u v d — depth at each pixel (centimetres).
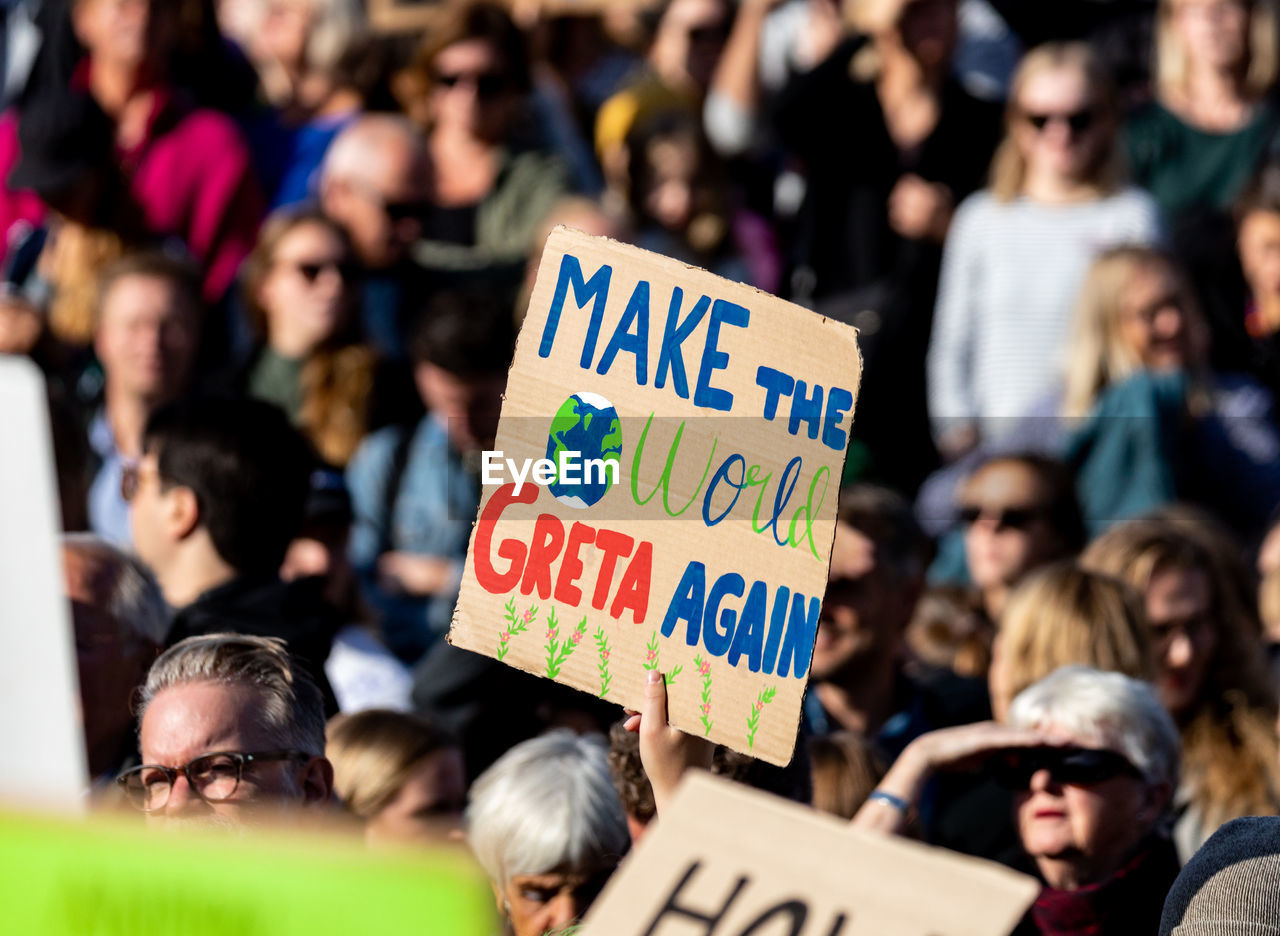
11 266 2205
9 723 436
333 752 1045
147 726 803
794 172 2398
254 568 1120
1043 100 2045
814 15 2536
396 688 1391
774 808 465
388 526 1753
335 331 1916
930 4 2164
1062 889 955
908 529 1268
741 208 2373
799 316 715
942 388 2089
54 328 2109
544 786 897
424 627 1716
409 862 324
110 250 2159
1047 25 2438
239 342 2089
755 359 715
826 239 2212
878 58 2225
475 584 711
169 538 1120
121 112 2238
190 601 1098
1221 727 1204
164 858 335
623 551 710
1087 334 1878
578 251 725
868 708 1255
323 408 1897
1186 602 1233
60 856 341
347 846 332
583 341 721
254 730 795
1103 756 943
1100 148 2055
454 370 1720
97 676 959
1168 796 971
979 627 1496
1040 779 950
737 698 698
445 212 2209
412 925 322
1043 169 2062
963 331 2080
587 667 705
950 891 439
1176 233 2056
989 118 2206
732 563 705
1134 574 1256
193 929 331
